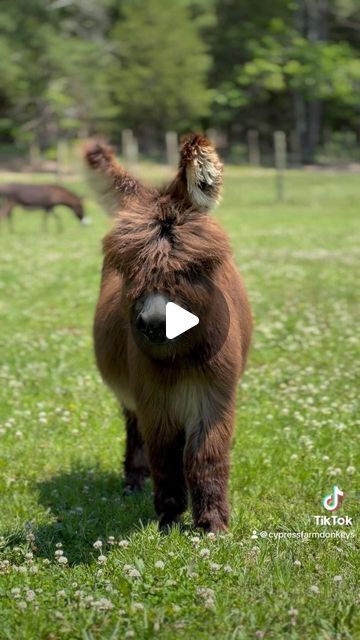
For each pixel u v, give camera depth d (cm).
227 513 527
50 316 1339
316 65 5531
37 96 5425
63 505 621
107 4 5906
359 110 6569
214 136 5734
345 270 1736
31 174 4719
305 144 6253
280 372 980
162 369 502
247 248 2066
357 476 654
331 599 433
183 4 5884
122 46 5828
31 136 5497
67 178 4381
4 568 491
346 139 6694
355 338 1134
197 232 472
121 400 625
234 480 647
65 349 1112
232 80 6191
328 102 6506
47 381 961
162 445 533
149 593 446
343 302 1412
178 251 465
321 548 512
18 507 609
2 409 858
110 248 483
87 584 465
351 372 977
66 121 5603
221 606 422
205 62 5881
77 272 1739
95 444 750
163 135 6028
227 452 524
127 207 507
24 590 456
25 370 1009
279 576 457
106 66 5872
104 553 521
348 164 5744
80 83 5494
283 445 724
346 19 6172
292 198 3466
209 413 517
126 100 5772
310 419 798
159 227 471
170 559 487
